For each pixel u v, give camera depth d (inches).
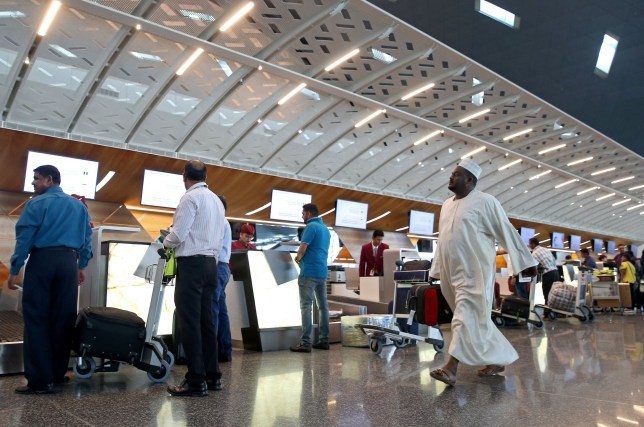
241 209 925.8
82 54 518.3
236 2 462.3
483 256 215.8
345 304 448.8
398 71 610.2
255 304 324.8
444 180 1110.4
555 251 1749.5
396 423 145.4
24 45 488.7
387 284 443.8
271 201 893.2
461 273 217.0
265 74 612.7
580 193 1451.8
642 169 1210.0
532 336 406.0
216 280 194.1
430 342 309.6
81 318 203.8
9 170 642.8
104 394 182.2
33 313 184.5
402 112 739.4
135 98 611.5
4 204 658.8
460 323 210.2
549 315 588.1
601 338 386.0
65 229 193.8
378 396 181.8
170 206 761.6
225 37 524.1
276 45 545.6
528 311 470.0
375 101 693.9
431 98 721.0
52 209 191.5
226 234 267.6
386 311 433.4
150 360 204.8
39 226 189.6
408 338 318.0
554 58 872.9
